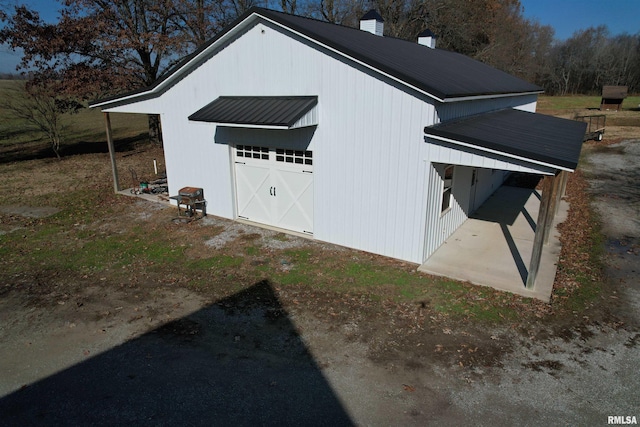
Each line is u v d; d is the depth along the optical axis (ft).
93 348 19.52
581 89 228.22
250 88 32.68
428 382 16.99
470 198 37.55
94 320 21.79
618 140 86.07
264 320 21.53
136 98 40.88
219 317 21.85
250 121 27.76
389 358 18.48
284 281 25.58
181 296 24.06
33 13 62.34
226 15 84.64
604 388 16.60
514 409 15.56
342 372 17.63
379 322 21.18
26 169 61.31
